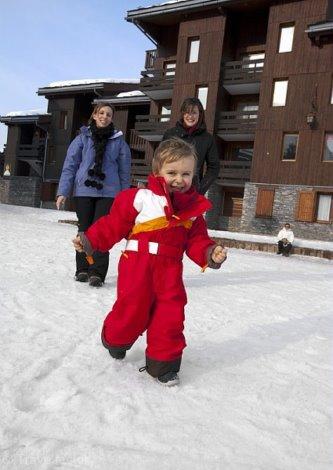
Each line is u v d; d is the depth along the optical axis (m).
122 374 2.16
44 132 35.69
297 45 22.20
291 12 22.41
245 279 6.39
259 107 23.00
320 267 10.98
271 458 1.52
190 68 25.20
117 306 2.25
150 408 1.82
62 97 33.44
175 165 2.27
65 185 4.75
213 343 2.93
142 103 29.36
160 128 26.31
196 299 4.41
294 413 1.93
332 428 1.82
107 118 4.70
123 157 4.79
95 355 2.39
